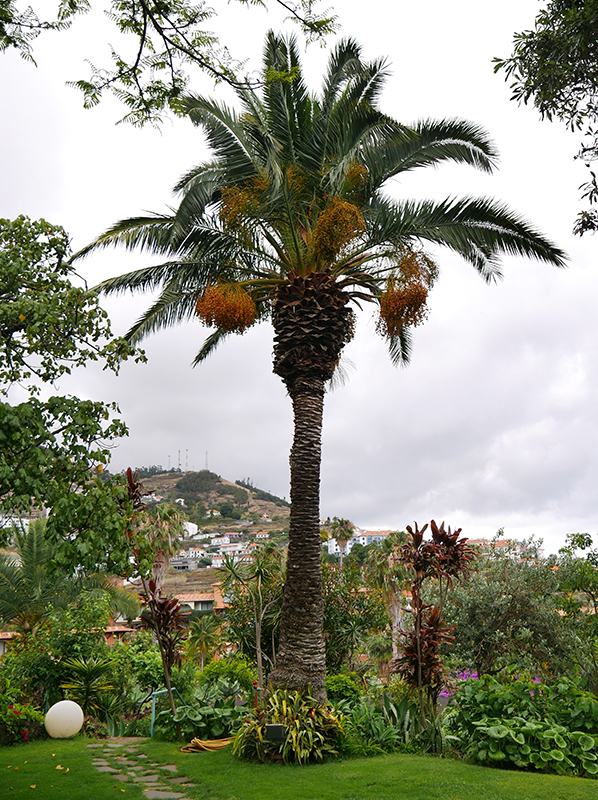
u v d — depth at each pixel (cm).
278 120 1183
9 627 2494
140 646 1680
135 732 1266
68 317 609
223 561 1276
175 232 1102
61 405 559
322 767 793
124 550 600
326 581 1288
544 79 524
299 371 1090
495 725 805
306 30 645
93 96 671
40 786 712
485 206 1150
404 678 978
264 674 1227
